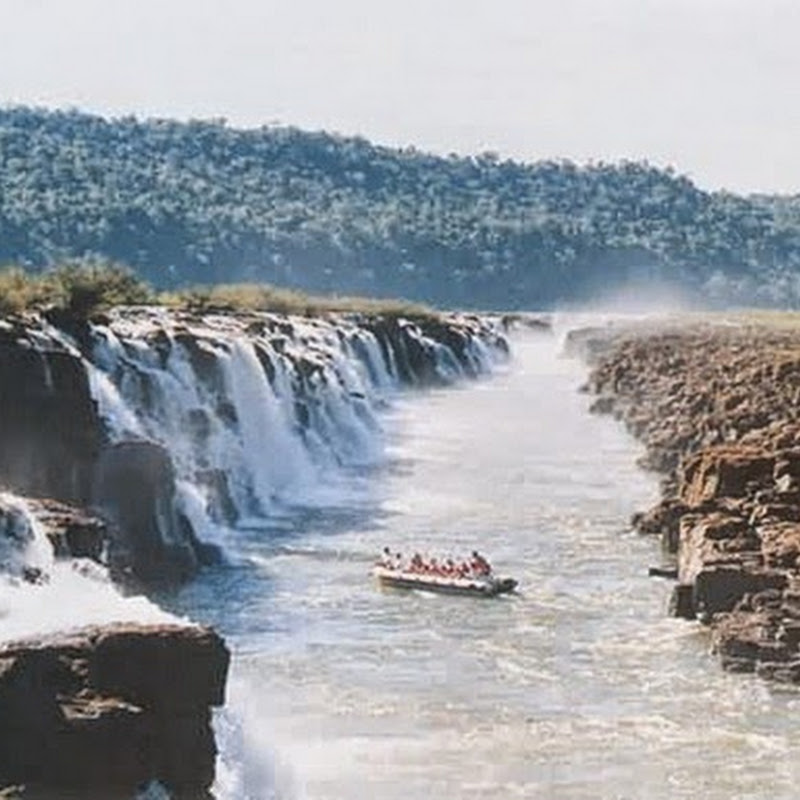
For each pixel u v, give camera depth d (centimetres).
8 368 8400
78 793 4209
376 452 14288
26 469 8381
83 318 10675
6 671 4253
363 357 18600
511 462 13762
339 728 6131
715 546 8125
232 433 11319
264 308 19825
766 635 7088
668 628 7756
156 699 4409
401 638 7575
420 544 10019
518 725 6241
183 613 8044
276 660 7119
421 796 5444
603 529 10562
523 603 8338
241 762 5172
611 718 6362
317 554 9650
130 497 8700
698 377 16638
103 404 9556
